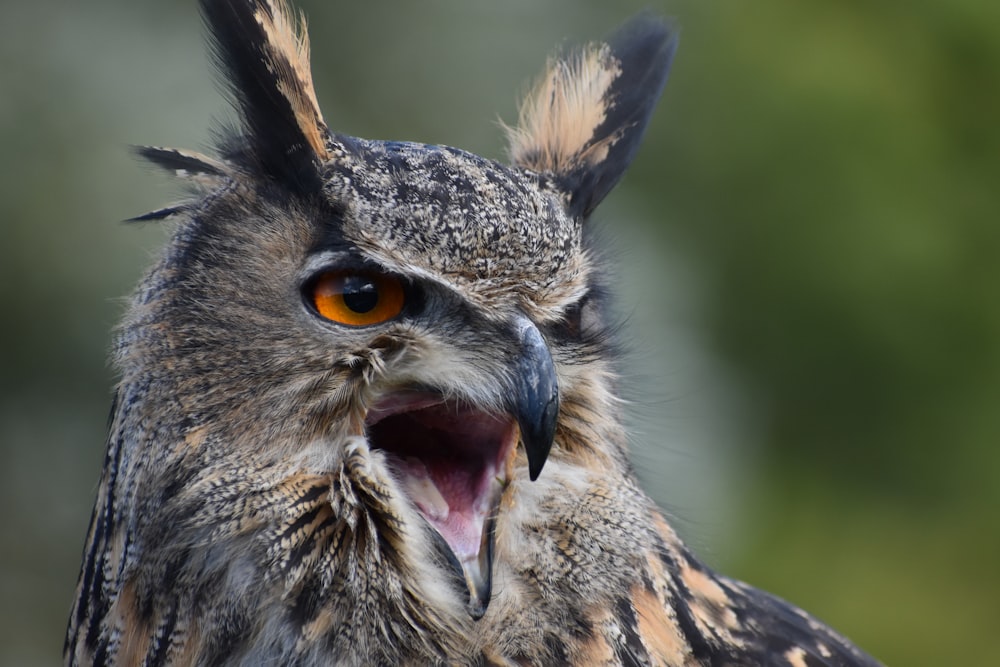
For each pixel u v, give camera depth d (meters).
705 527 7.80
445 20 17.61
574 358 6.25
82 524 15.97
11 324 15.14
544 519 6.06
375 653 5.81
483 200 5.88
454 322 5.91
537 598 6.00
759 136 20.36
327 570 5.79
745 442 20.03
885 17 21.95
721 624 6.75
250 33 6.24
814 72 20.91
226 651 5.78
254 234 5.98
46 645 15.64
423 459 6.38
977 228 21.08
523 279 5.91
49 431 15.63
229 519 5.74
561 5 18.19
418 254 5.79
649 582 6.28
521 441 6.17
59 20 15.97
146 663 5.98
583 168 6.55
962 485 21.05
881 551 19.97
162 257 6.23
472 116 17.38
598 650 6.00
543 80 7.44
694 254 20.06
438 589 5.89
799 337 20.61
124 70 15.90
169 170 6.75
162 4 16.38
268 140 6.07
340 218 5.84
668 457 15.20
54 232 15.16
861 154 20.66
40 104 15.48
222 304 5.91
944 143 21.52
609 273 7.04
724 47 20.78
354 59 17.22
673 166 20.31
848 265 20.44
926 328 20.61
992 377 20.88
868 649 18.98
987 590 19.98
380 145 6.17
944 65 21.94
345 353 5.85
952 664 19.17
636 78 7.09
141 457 5.96
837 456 20.86
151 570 5.90
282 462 5.82
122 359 6.14
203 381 5.86
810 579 19.33
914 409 20.97
